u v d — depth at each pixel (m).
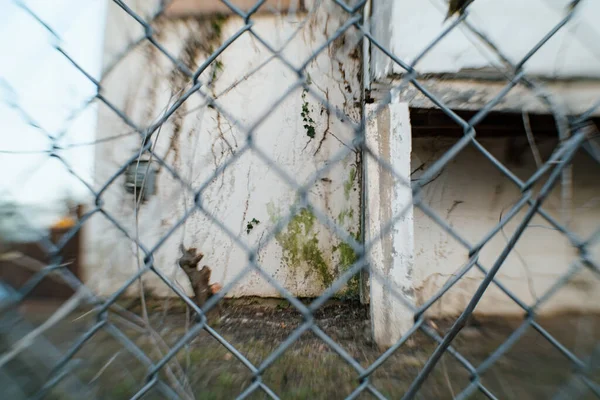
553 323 2.34
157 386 0.84
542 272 2.52
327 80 2.77
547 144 2.51
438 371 1.66
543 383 1.58
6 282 0.92
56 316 0.80
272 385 1.57
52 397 0.92
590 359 0.80
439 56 1.85
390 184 2.01
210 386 1.52
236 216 2.77
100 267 1.23
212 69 2.46
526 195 0.70
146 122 1.93
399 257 1.99
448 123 2.29
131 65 1.90
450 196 2.59
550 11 1.77
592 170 2.54
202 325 0.72
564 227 0.79
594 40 1.72
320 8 2.45
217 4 2.44
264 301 2.79
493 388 1.54
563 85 1.78
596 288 2.49
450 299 2.49
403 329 1.96
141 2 1.47
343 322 2.44
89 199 0.96
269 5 2.45
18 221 0.90
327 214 2.82
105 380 1.14
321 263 2.82
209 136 2.62
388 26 1.91
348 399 0.69
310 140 2.81
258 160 2.78
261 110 2.71
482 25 1.74
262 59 2.62
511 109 1.89
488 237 0.69
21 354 0.91
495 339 2.09
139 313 1.31
